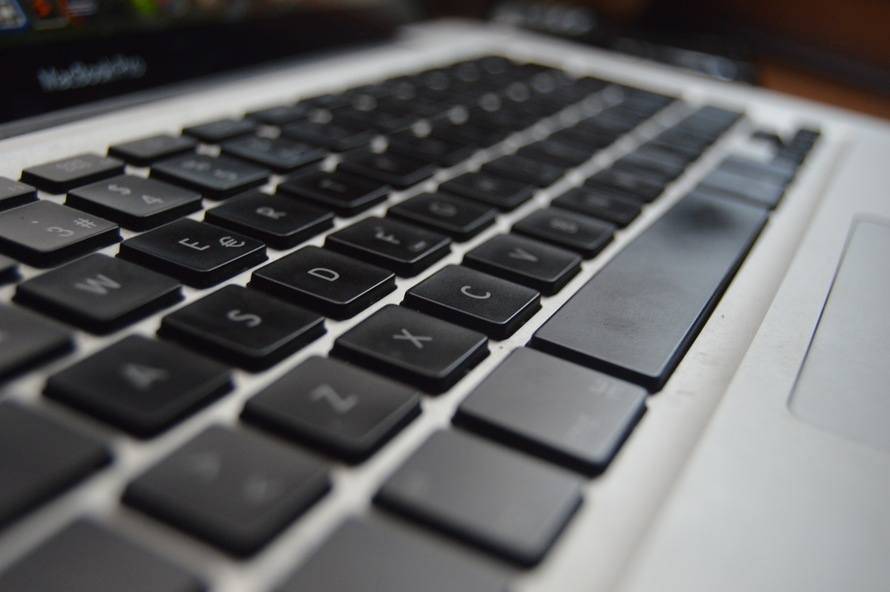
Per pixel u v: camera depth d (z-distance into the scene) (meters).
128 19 0.22
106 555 0.10
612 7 0.55
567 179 0.22
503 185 0.20
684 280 0.17
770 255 0.19
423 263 0.16
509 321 0.15
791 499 0.12
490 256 0.17
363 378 0.13
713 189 0.22
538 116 0.28
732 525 0.12
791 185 0.24
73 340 0.13
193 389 0.12
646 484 0.12
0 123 0.19
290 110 0.24
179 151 0.19
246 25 0.27
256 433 0.12
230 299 0.14
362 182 0.19
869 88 0.58
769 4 0.60
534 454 0.12
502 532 0.11
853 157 0.28
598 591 0.11
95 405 0.12
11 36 0.19
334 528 0.11
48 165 0.17
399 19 0.37
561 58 0.39
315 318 0.14
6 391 0.12
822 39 0.59
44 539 0.10
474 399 0.13
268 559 0.11
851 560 0.11
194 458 0.11
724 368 0.15
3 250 0.14
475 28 0.44
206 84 0.25
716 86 0.38
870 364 0.15
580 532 0.11
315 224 0.17
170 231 0.16
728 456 0.13
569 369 0.14
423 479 0.11
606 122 0.28
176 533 0.11
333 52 0.32
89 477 0.11
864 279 0.18
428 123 0.25
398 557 0.11
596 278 0.17
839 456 0.13
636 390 0.13
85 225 0.15
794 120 0.33
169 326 0.13
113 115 0.21
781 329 0.16
